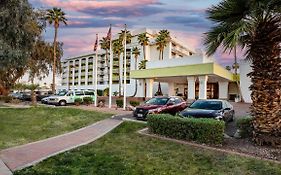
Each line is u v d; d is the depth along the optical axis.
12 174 7.25
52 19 46.97
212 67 30.11
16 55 16.08
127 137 12.31
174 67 33.62
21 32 17.02
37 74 36.75
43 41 33.69
